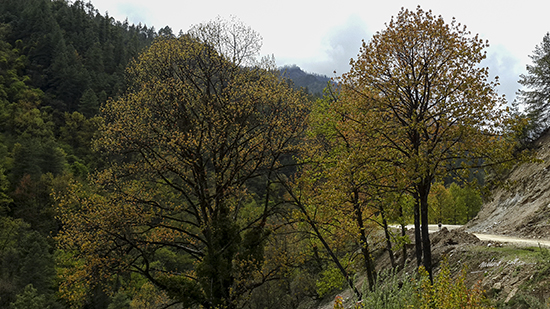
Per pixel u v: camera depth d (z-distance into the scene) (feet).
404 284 23.31
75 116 302.25
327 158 54.75
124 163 54.85
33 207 166.20
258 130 58.39
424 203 39.70
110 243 50.88
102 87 357.41
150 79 57.41
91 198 52.42
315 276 86.43
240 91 57.06
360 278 79.05
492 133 38.34
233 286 58.03
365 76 42.75
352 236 54.90
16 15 459.73
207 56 59.57
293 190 54.70
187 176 57.16
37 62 381.81
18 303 103.24
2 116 271.49
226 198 57.26
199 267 52.60
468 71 39.40
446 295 19.44
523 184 91.04
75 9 491.31
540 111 111.45
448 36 39.93
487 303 27.02
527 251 37.24
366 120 40.91
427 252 38.58
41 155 213.66
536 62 117.39
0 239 139.23
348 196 44.62
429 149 37.65
